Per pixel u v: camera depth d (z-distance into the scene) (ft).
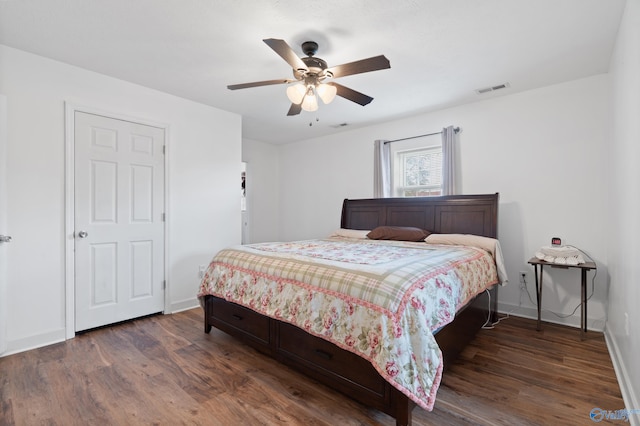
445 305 6.06
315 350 6.23
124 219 10.05
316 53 8.19
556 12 6.51
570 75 9.57
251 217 18.33
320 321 5.95
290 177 19.03
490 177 11.54
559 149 10.18
